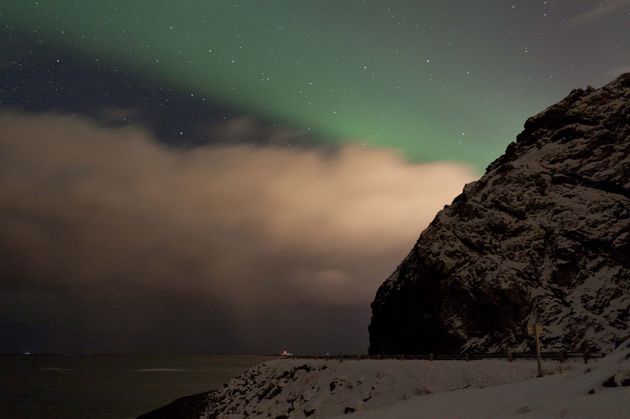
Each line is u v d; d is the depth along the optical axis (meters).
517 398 22.53
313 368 48.62
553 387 20.22
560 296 54.25
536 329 31.64
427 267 65.56
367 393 38.03
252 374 57.94
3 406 78.94
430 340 61.41
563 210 62.53
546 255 59.25
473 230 66.25
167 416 61.09
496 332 55.00
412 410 27.45
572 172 66.31
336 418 31.62
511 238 62.69
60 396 94.69
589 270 55.28
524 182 68.31
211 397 61.59
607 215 59.22
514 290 55.94
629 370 16.25
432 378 36.31
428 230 70.81
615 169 63.56
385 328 72.00
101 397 92.88
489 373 34.16
